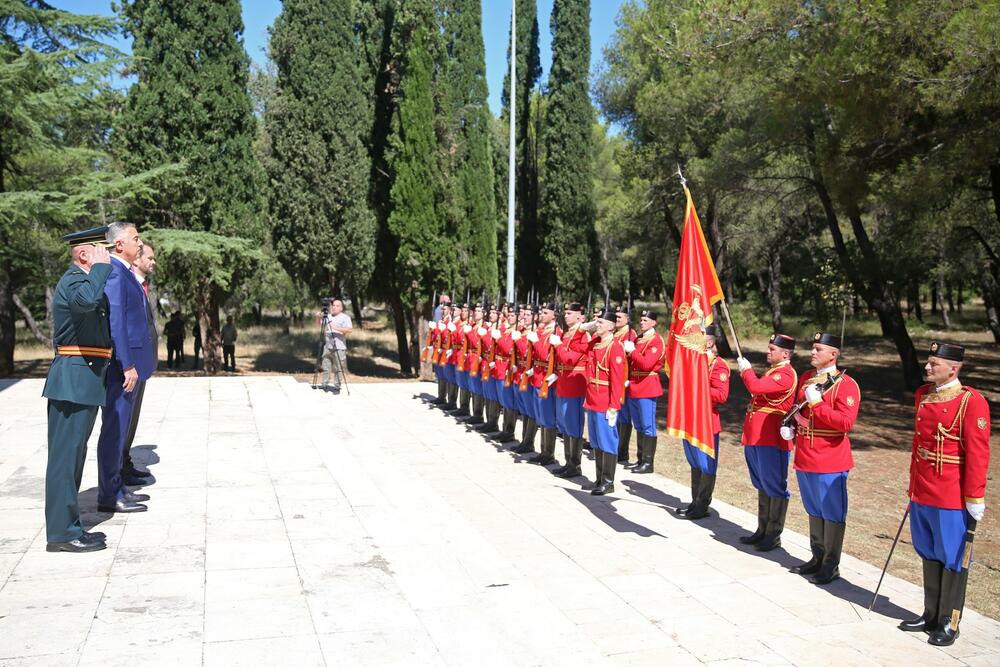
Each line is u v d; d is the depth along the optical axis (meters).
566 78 26.42
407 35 20.81
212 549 5.84
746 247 36.56
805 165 21.50
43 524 6.19
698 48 14.74
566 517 8.29
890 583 6.62
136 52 20.47
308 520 6.61
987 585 7.12
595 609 5.79
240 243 20.33
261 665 4.18
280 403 12.49
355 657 4.34
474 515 8.30
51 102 19.12
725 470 11.81
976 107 12.19
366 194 23.05
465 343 13.89
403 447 11.70
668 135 24.11
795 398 7.05
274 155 23.05
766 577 6.64
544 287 28.06
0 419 10.52
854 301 35.81
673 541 7.58
